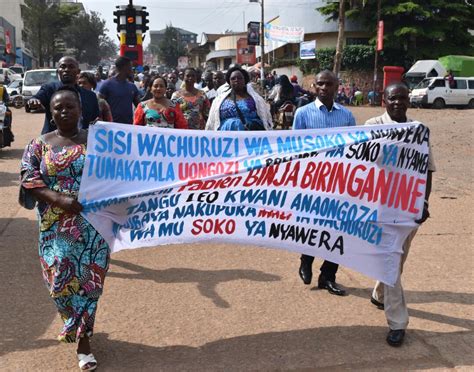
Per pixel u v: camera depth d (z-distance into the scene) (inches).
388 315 152.1
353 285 196.5
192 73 309.1
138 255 225.1
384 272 153.3
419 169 154.8
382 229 155.0
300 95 567.5
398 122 160.1
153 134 144.7
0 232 255.9
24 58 2741.1
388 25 1459.2
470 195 349.1
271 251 232.7
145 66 763.4
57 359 141.9
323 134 153.3
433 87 1181.1
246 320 165.8
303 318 167.6
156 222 146.9
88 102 210.2
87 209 135.2
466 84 1194.6
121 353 145.4
